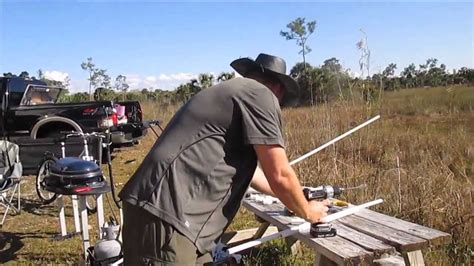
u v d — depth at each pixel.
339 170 5.18
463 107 7.97
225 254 2.33
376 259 2.24
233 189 2.01
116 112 7.91
